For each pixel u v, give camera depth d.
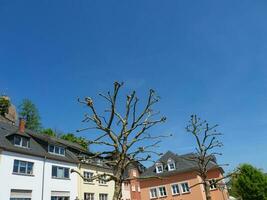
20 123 36.50
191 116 25.80
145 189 45.09
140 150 11.82
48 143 35.91
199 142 25.03
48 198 32.75
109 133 11.84
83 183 38.53
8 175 28.97
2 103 62.44
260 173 39.81
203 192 41.03
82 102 11.89
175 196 42.41
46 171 33.59
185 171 42.50
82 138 12.37
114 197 10.85
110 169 44.56
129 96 12.37
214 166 41.38
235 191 41.12
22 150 31.27
